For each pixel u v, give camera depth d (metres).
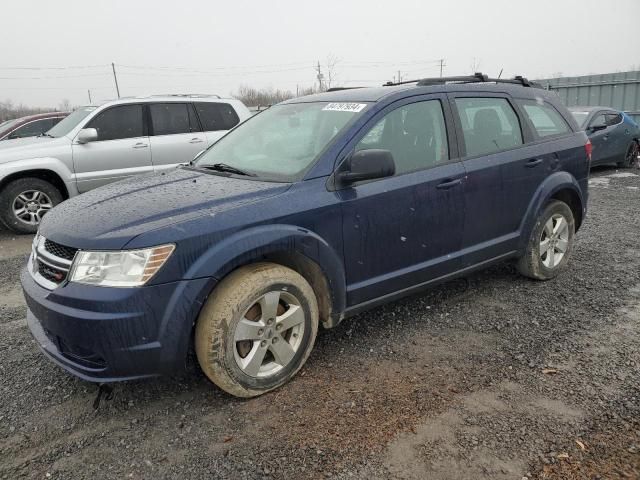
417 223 3.54
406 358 3.38
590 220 7.09
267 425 2.72
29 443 2.64
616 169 11.98
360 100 3.61
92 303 2.54
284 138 3.67
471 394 2.94
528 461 2.40
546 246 4.60
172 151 8.09
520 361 3.29
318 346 3.57
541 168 4.34
